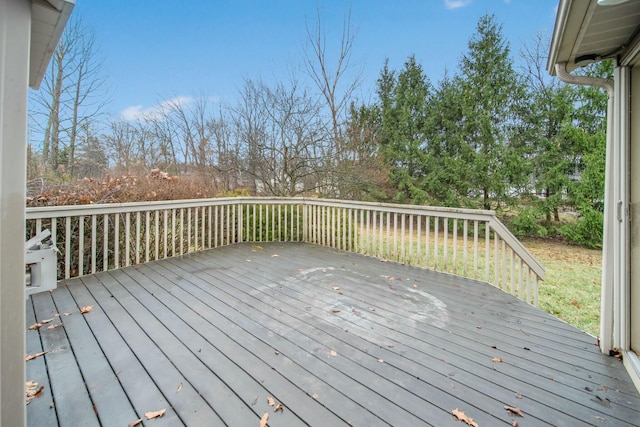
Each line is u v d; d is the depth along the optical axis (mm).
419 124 11969
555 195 8867
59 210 3473
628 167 2078
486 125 10016
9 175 984
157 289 3383
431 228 11109
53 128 10789
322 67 11602
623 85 2062
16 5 990
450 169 10797
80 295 3162
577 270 6160
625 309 2080
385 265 4504
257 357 2080
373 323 2635
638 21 1712
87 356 2055
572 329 2580
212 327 2506
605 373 1965
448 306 3033
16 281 1013
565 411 1622
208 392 1724
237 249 5473
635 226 2059
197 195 6430
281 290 3414
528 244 8961
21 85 1004
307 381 1836
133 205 4203
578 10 1612
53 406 1593
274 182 9453
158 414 1552
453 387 1806
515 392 1771
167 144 12586
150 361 2012
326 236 5863
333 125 10797
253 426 1489
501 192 9789
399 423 1521
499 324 2660
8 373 1003
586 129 8609
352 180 9578
